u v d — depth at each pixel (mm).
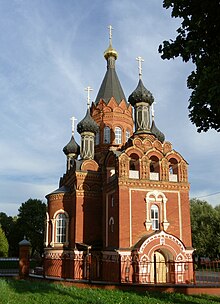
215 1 9258
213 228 53625
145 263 27641
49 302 13898
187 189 32906
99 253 33500
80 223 36281
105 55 49875
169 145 36094
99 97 47500
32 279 25969
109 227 32594
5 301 13258
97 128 42469
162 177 32375
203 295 17953
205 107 10344
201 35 9883
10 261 52562
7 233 80062
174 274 28344
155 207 31547
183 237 31422
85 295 15875
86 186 37688
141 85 38750
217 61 9469
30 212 75438
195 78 10188
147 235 29859
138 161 32188
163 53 10500
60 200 39219
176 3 9898
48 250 37156
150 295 17141
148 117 38094
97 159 43594
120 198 30391
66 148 50000
